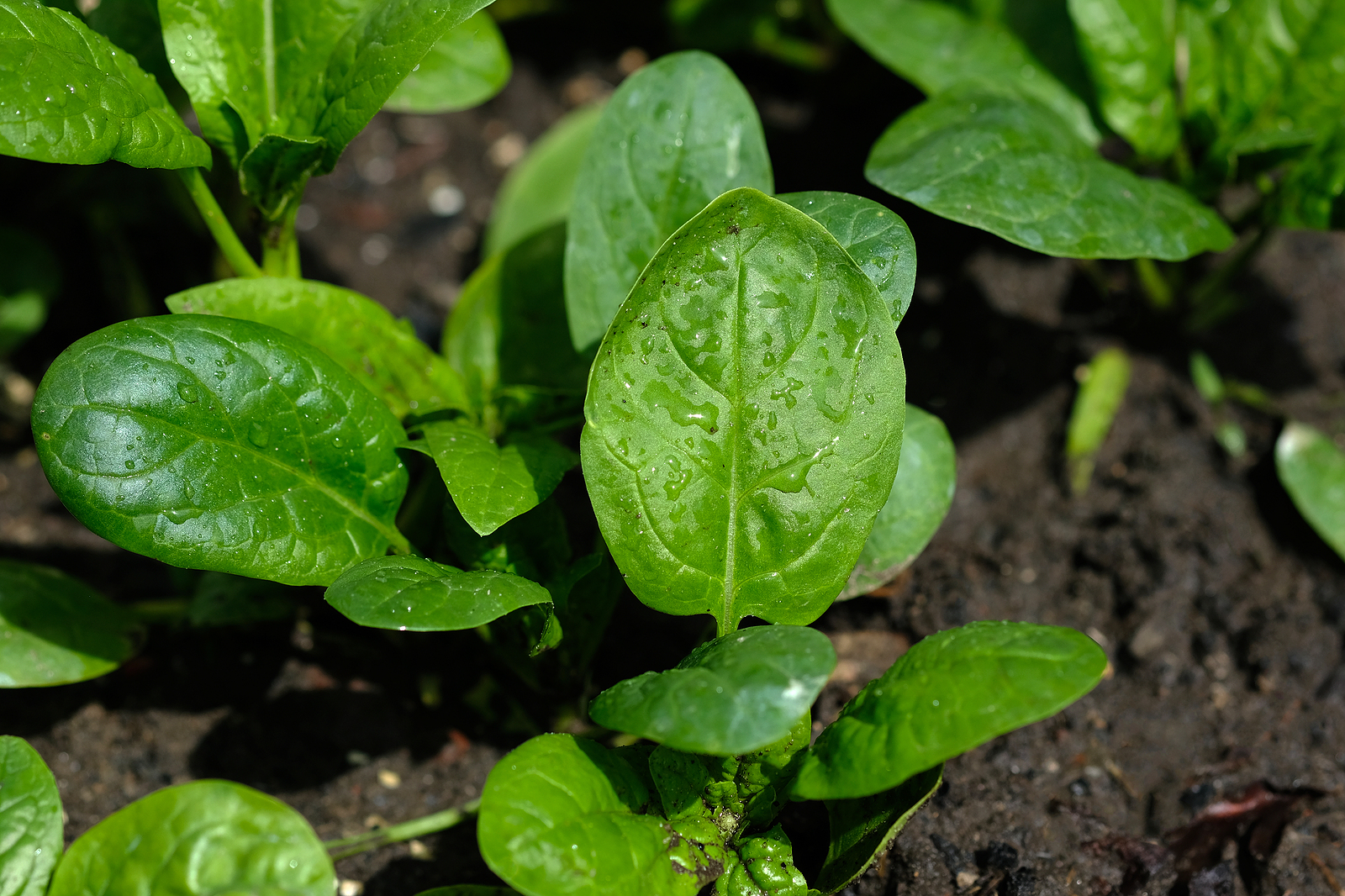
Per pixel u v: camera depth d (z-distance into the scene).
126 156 0.59
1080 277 0.72
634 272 0.63
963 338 0.72
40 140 0.58
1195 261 0.71
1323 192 0.65
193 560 0.59
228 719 0.65
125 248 0.72
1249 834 0.63
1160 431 0.70
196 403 0.59
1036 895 0.62
